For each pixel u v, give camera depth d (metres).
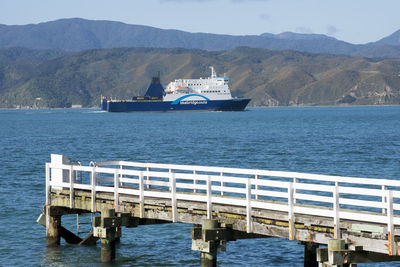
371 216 21.55
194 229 25.28
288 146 113.56
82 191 32.03
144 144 123.56
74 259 31.67
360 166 78.56
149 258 32.06
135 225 29.78
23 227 39.09
